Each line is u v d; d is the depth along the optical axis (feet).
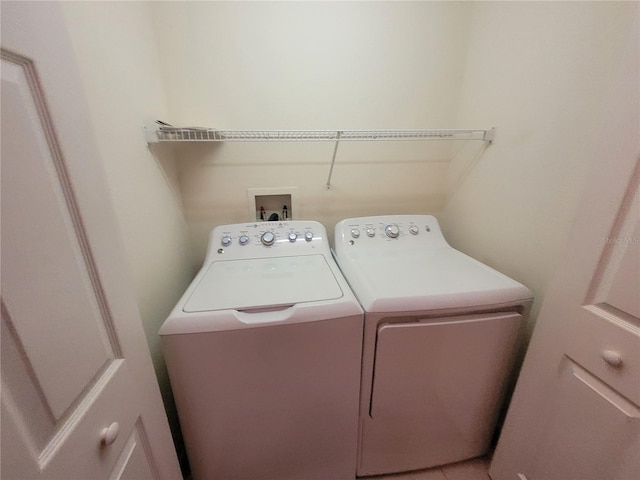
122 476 1.90
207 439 3.33
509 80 4.08
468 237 5.18
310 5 4.38
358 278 3.75
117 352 1.92
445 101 5.20
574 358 2.68
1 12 1.13
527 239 3.88
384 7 4.55
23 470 1.18
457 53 4.97
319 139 4.56
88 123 1.67
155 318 3.67
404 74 4.94
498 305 3.38
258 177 5.14
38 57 1.32
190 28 4.23
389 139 4.97
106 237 1.81
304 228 4.77
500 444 3.79
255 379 3.12
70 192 1.52
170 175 4.50
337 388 3.38
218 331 2.86
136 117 3.42
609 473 2.43
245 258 4.36
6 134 1.15
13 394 1.17
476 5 4.67
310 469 3.80
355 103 4.95
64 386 1.43
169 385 3.95
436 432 3.96
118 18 3.11
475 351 3.51
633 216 2.13
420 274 3.85
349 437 3.71
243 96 4.63
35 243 1.29
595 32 2.90
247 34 4.37
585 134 3.04
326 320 3.05
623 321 2.26
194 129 3.87
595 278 2.45
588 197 2.43
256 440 3.43
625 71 2.09
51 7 1.40
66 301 1.47
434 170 5.66
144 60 3.75
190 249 5.32
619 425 2.31
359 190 5.55
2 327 1.13
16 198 1.20
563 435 2.84
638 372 2.15
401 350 3.35
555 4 3.31
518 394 3.39
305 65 4.64
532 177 3.76
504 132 4.22
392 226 4.95
